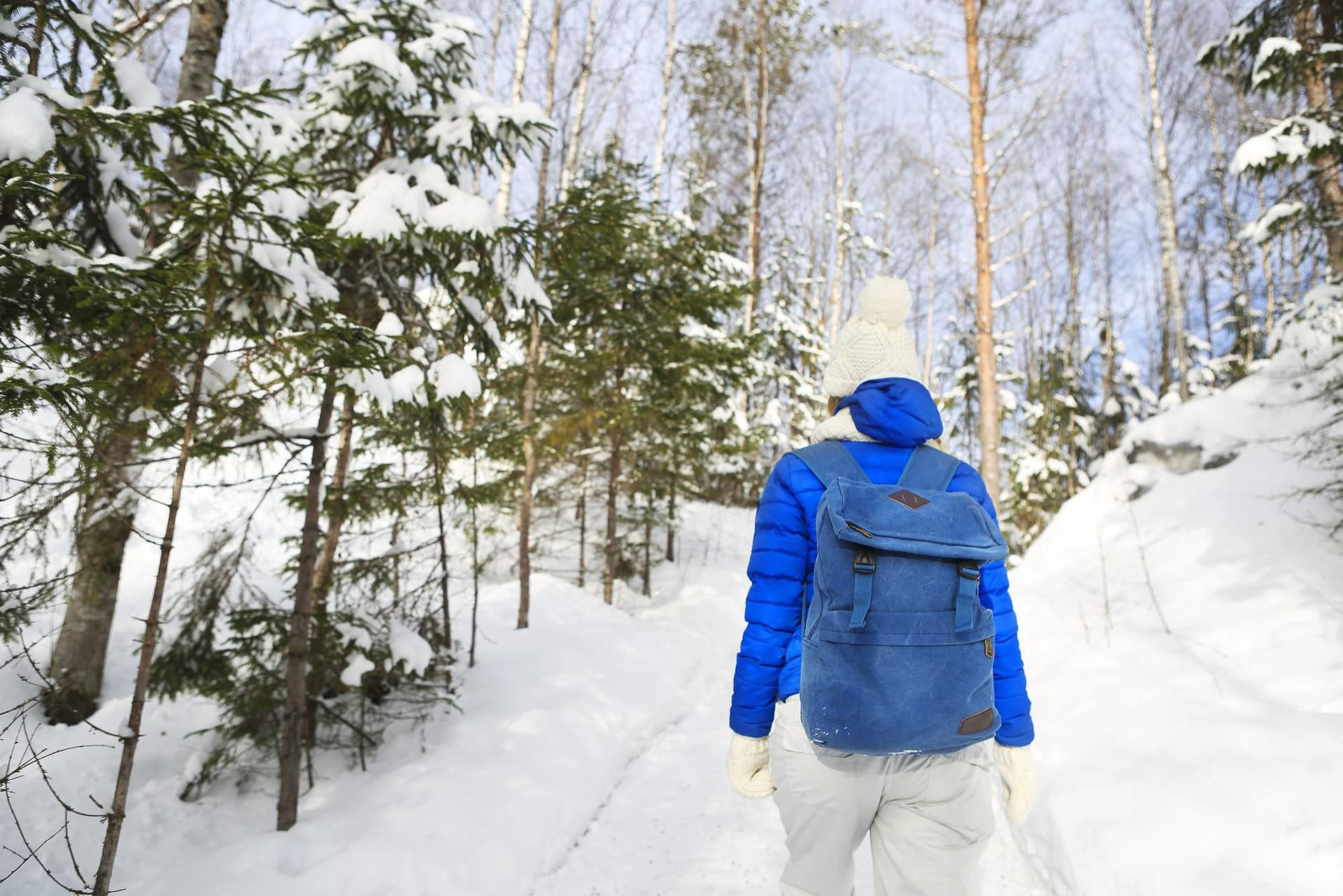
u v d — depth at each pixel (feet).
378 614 15.17
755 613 4.77
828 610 4.29
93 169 10.49
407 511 16.88
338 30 14.32
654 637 25.41
